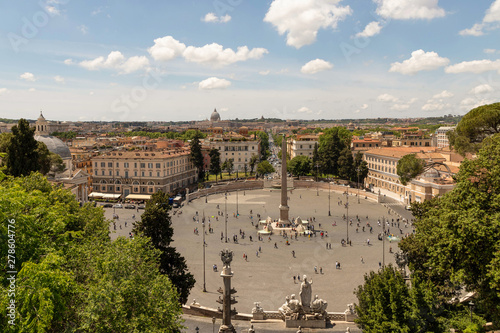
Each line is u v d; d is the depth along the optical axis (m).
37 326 19.89
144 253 32.97
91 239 37.41
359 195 135.62
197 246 76.44
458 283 34.53
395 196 131.75
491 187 33.47
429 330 30.86
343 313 42.72
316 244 77.75
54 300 21.48
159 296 27.36
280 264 65.19
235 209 114.50
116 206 114.56
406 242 41.56
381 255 69.44
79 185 101.31
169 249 45.50
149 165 131.00
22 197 26.94
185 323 42.50
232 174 194.12
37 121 127.94
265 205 120.50
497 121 67.19
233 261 66.94
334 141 166.50
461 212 32.22
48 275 21.39
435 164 118.12
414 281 31.47
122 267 26.11
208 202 125.62
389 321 30.66
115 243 29.22
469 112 76.44
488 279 30.86
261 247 75.94
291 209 113.81
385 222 95.38
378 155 150.38
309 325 40.50
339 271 61.31
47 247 25.97
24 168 66.31
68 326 23.89
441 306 33.38
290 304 41.69
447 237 32.84
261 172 171.62
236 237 80.50
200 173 166.38
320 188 151.62
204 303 49.66
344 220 99.31
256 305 43.72
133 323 23.61
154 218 44.84
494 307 30.91
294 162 168.12
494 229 29.81
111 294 23.91
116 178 133.38
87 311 22.91
